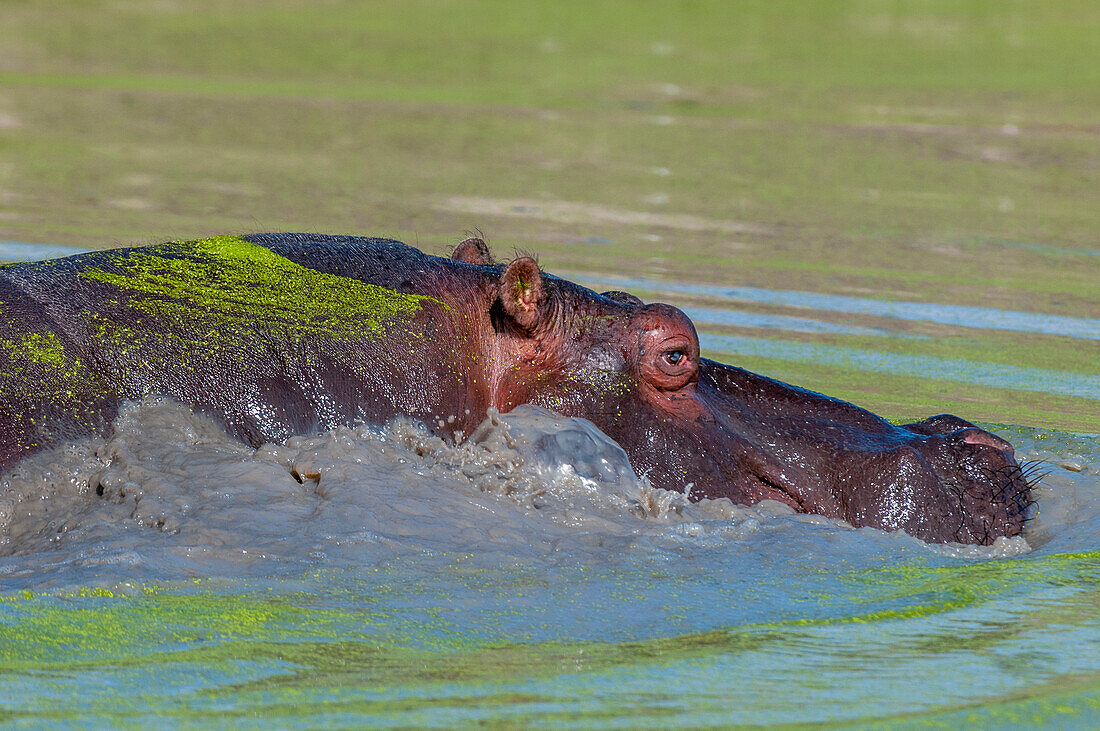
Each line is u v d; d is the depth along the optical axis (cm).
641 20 11581
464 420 2552
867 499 2519
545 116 8106
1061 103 8969
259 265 2580
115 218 5278
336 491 2244
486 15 11575
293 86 8712
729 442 2567
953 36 11312
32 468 2188
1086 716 1630
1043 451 3134
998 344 4216
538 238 5309
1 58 9131
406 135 7412
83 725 1534
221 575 1994
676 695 1667
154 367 2339
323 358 2450
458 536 2189
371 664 1738
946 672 1769
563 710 1611
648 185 6506
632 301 2755
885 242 5622
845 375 3759
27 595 1889
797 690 1695
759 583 2125
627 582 2088
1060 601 2084
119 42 9906
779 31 11350
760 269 5034
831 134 7894
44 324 2306
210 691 1636
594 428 2498
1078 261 5428
